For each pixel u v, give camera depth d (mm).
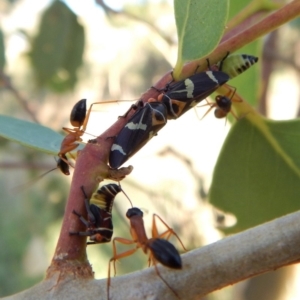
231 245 51
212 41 63
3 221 240
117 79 250
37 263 240
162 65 282
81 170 57
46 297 51
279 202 79
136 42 274
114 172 57
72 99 233
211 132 264
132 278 52
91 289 52
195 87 66
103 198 56
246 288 182
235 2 103
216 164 80
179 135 262
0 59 158
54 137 71
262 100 167
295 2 66
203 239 193
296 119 78
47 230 233
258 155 79
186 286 51
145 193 203
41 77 158
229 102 78
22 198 235
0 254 236
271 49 175
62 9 152
